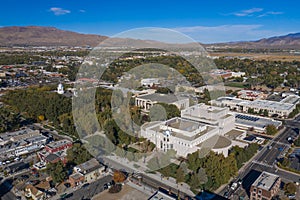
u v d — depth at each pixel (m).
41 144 74.44
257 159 66.19
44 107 96.25
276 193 50.53
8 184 54.94
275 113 103.62
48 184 53.38
